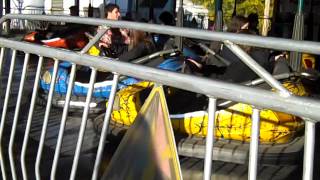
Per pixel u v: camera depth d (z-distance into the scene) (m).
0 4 13.35
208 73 6.23
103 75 6.75
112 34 7.66
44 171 4.53
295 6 13.44
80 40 11.16
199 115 4.70
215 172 4.33
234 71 5.14
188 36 2.52
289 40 2.10
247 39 2.23
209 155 2.31
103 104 6.64
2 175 3.93
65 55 3.08
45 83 6.82
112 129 4.92
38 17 3.56
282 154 4.34
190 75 2.36
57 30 13.30
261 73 2.16
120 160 2.80
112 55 7.45
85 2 25.92
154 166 2.62
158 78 2.50
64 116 3.08
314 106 1.88
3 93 5.11
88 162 4.88
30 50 3.39
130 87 5.45
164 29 2.64
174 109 4.88
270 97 2.02
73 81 3.07
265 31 15.58
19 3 27.75
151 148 2.64
